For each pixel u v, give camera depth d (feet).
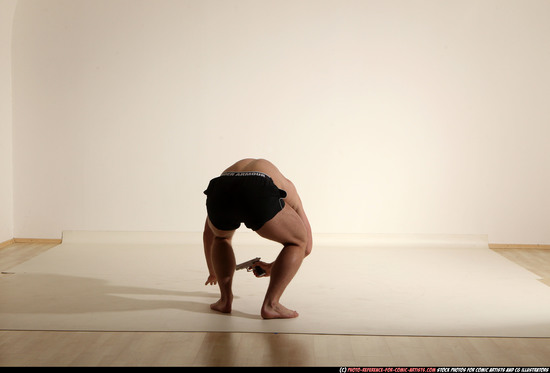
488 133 16.07
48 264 13.52
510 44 15.83
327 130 16.25
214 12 16.06
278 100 16.21
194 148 16.40
